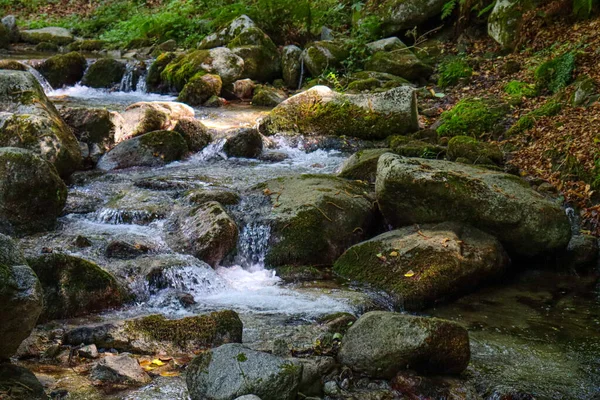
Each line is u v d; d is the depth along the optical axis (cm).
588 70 952
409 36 1326
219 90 1182
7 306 348
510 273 643
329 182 729
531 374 456
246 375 378
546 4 1148
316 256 646
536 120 877
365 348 434
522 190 656
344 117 964
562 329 531
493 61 1154
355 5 1350
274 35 1427
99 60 1309
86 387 396
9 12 1955
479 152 812
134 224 673
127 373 409
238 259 647
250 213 676
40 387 374
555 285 622
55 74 1291
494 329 528
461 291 592
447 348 430
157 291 555
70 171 771
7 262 358
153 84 1270
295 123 971
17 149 646
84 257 589
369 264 611
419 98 1097
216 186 754
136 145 839
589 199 718
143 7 1864
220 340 462
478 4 1253
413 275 582
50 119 770
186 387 401
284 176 760
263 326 496
